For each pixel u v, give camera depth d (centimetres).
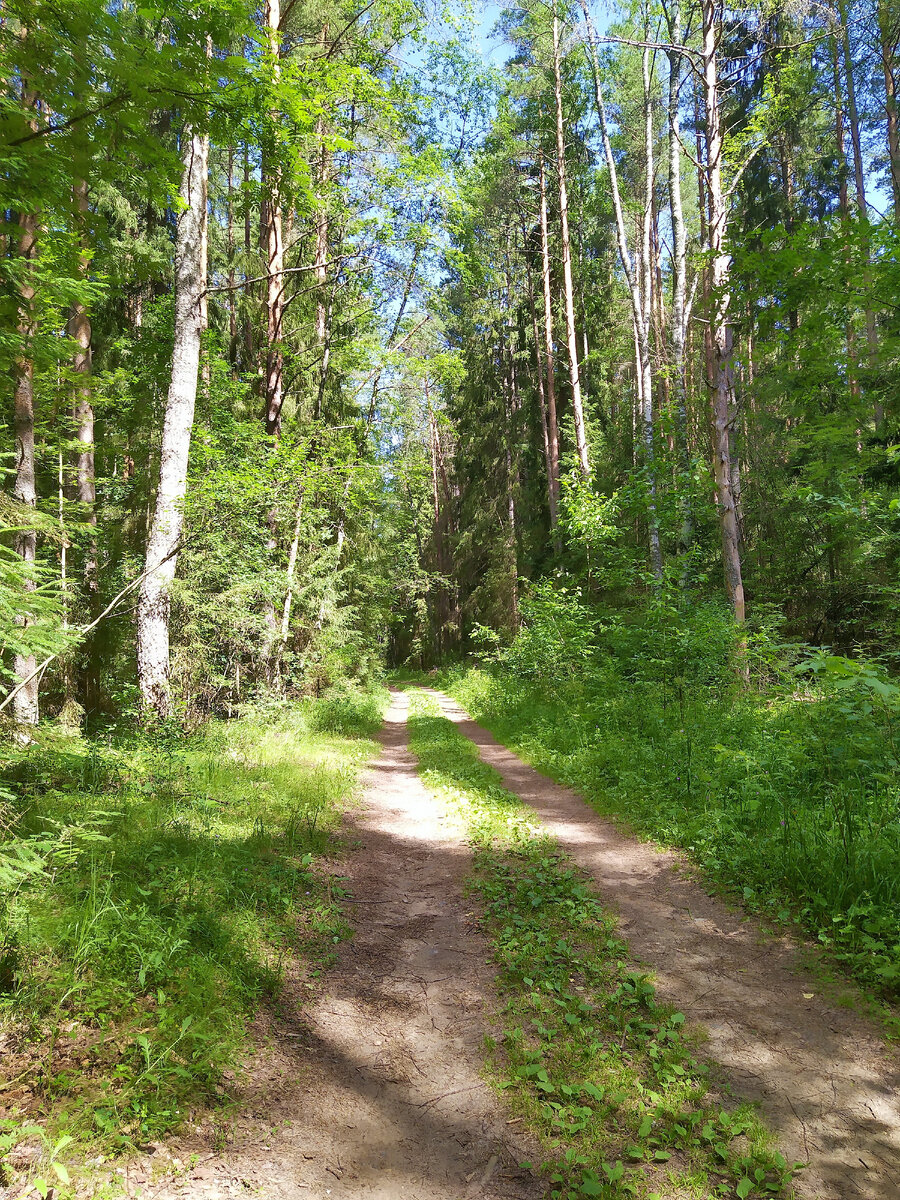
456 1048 333
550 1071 307
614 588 1912
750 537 1903
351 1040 338
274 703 1192
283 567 1432
